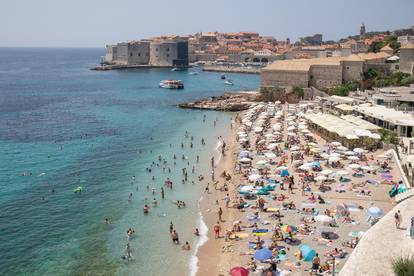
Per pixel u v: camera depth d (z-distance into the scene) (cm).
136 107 16712
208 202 6359
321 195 6069
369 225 5028
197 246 4994
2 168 8262
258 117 13150
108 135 11412
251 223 5338
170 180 7494
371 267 3491
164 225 5622
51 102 18288
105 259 4759
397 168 7131
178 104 16812
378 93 13038
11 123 13200
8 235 5356
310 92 17000
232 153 9181
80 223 5728
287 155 8406
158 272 4462
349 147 8481
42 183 7375
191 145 10006
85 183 7381
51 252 4925
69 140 10806
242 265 4416
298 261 4300
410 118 9238
